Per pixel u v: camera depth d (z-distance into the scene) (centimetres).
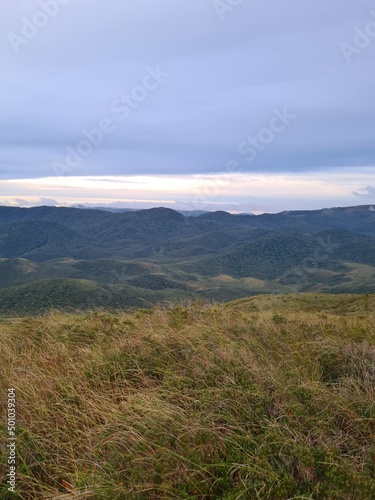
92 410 389
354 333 634
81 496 275
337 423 374
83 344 622
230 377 442
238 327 670
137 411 377
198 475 299
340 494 273
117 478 298
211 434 334
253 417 373
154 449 330
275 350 560
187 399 399
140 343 570
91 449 329
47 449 345
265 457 308
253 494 276
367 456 319
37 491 298
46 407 400
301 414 370
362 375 470
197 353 518
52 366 518
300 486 286
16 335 690
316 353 534
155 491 289
